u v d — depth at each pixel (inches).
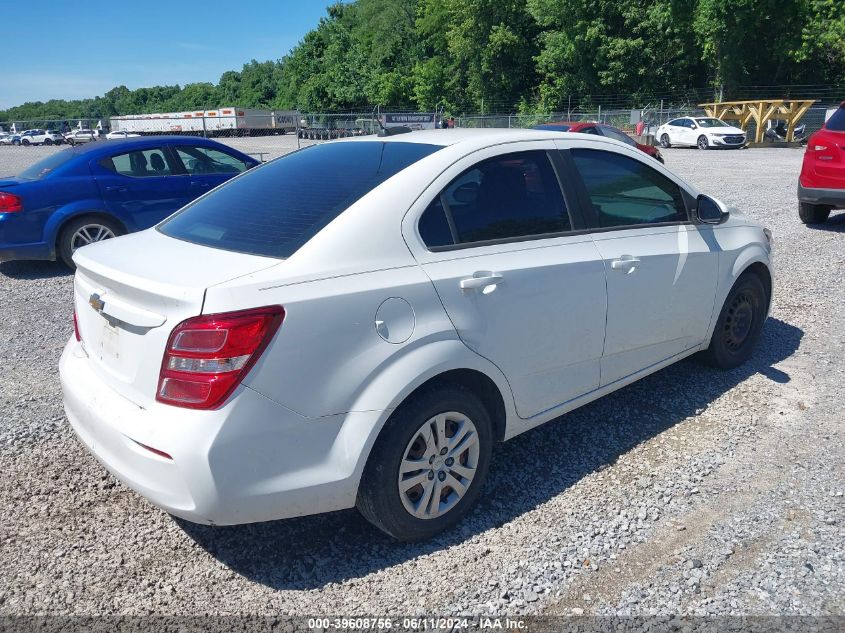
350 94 2586.1
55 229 317.4
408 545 121.0
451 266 119.9
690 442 154.3
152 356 101.7
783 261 307.4
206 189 358.0
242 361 97.9
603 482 139.3
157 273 107.0
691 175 675.4
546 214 138.9
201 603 107.5
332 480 106.7
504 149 136.0
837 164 356.5
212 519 100.1
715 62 1552.7
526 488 138.0
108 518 130.0
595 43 1705.2
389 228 115.7
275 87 4202.8
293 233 114.3
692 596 106.0
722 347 186.4
